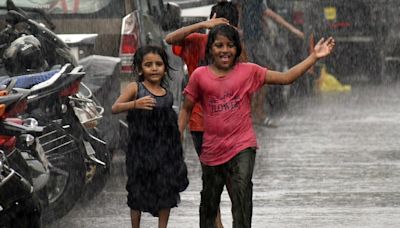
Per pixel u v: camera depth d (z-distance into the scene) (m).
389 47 36.44
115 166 18.59
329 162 18.98
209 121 11.58
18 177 10.73
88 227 13.62
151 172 12.13
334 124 24.77
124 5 17.84
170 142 12.16
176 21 18.97
